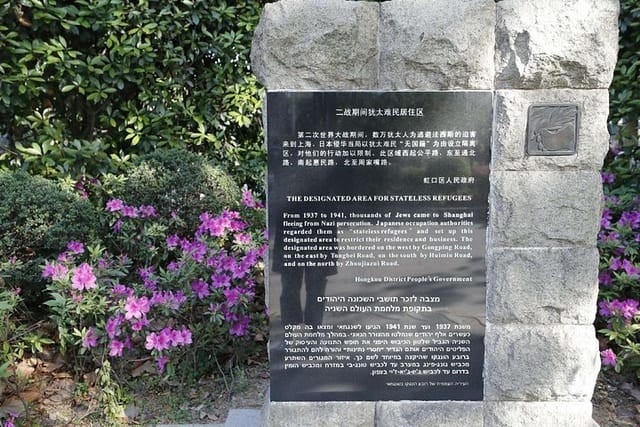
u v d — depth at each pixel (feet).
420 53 6.22
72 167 12.41
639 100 12.72
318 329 6.72
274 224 6.53
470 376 6.81
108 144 13.52
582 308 6.63
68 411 8.40
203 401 8.83
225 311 9.04
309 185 6.47
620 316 8.87
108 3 12.49
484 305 6.68
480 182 6.46
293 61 6.29
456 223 6.53
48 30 12.49
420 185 6.47
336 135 6.40
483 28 6.18
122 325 8.50
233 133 14.76
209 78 13.92
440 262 6.61
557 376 6.74
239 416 8.17
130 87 13.71
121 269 9.79
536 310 6.64
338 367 6.81
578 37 6.11
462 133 6.38
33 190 10.31
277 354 6.77
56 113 13.65
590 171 6.43
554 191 6.44
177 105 13.65
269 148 6.42
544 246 6.56
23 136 13.25
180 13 12.91
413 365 6.81
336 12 6.24
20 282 10.09
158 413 8.48
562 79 6.23
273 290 6.66
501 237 6.54
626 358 9.03
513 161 6.40
